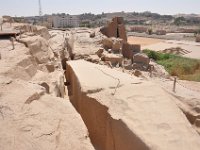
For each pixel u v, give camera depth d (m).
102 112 8.58
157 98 8.42
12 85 7.54
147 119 7.21
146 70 21.31
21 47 14.12
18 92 7.15
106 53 22.64
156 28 95.88
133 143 6.65
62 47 20.05
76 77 11.20
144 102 8.13
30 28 21.81
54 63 15.85
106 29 29.44
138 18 177.00
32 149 5.04
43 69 13.92
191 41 57.91
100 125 8.80
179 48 44.72
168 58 37.12
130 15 197.88
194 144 6.22
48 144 5.32
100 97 9.02
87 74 11.45
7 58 11.73
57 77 12.99
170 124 6.95
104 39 24.95
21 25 23.08
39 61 14.38
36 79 11.35
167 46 50.12
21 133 5.46
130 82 9.92
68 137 5.79
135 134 6.61
